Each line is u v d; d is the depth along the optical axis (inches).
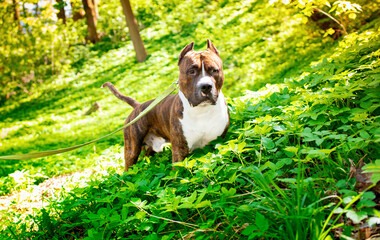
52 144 355.9
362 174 81.2
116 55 627.5
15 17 612.1
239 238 82.0
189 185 107.5
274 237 75.5
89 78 574.6
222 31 568.1
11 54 594.9
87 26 701.9
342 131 112.4
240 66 445.1
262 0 589.9
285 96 141.9
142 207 92.3
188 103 119.6
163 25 674.2
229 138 130.7
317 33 376.8
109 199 101.1
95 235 91.8
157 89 463.8
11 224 124.5
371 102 103.4
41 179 223.9
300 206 75.0
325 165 95.3
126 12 571.2
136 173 120.3
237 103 163.8
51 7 445.7
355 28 329.4
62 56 625.9
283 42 458.0
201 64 114.2
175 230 91.6
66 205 119.0
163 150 168.6
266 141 102.7
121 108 440.8
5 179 213.5
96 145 302.5
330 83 139.9
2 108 542.3
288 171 102.9
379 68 116.2
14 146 366.3
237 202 92.9
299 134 101.2
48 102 529.0
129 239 97.2
